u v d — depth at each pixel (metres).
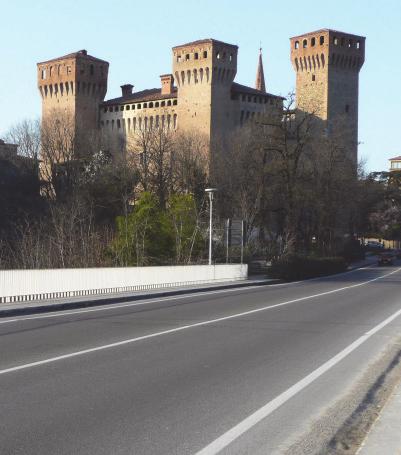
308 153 69.75
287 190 62.78
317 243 73.81
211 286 37.78
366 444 7.81
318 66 124.56
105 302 27.45
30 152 100.44
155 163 90.56
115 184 85.31
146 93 138.12
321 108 123.38
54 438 8.00
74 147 101.12
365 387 11.38
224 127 123.94
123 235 57.75
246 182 68.69
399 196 135.50
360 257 100.69
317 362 13.73
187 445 7.82
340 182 71.38
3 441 7.86
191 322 20.56
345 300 31.28
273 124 61.47
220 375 12.09
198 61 123.06
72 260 50.72
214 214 66.31
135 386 10.98
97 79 135.88
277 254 61.66
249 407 9.73
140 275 33.91
